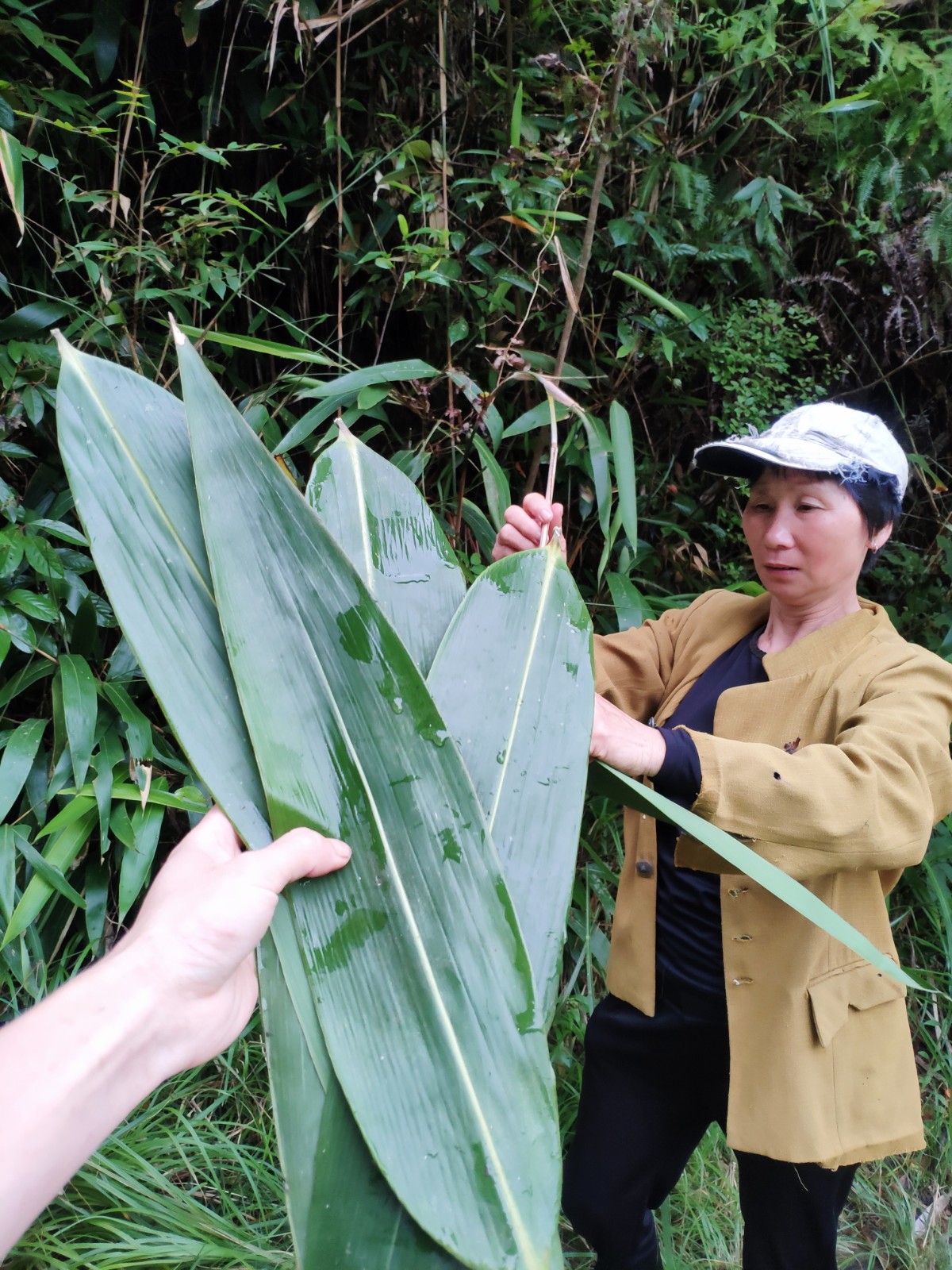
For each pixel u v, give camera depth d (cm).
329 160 158
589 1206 109
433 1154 49
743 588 180
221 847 55
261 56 142
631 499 131
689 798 75
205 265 142
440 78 150
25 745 138
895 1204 152
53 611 138
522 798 60
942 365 207
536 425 144
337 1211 49
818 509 92
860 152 178
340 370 169
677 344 171
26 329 142
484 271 149
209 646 56
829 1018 89
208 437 55
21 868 143
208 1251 120
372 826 54
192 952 46
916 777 78
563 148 140
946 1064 168
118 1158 129
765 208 168
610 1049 109
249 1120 145
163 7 152
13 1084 40
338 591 56
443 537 71
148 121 150
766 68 171
